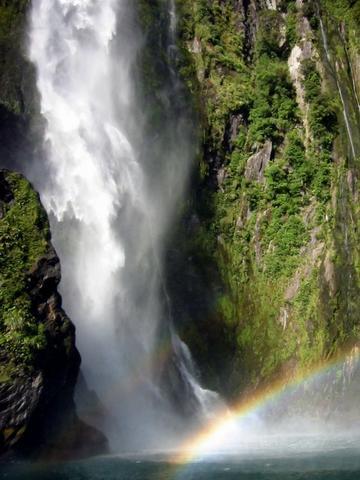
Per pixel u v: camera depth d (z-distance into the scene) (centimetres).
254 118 4188
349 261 3788
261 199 4038
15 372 2034
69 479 1866
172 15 4309
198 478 1870
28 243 2248
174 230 3747
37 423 2116
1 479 1877
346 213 3938
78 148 3450
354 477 1855
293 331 3666
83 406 2509
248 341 3650
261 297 3812
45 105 3481
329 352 3528
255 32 4538
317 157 4084
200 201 3938
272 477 1872
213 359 3481
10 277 2142
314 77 4266
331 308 3597
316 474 1909
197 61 4244
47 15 3778
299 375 3541
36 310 2172
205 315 3584
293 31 4475
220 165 4062
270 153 4112
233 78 4256
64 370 2206
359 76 4741
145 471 1988
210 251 3816
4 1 3616
